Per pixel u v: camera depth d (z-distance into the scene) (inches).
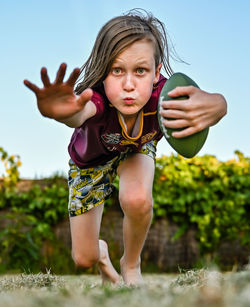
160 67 75.9
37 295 48.1
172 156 166.1
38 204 160.4
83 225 86.7
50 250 158.2
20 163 169.2
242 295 38.3
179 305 36.7
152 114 75.5
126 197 79.2
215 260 156.5
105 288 51.7
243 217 159.2
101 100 71.3
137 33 68.3
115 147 79.6
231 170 162.2
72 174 88.8
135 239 82.8
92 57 73.2
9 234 155.4
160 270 155.4
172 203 157.5
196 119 59.2
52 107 52.4
